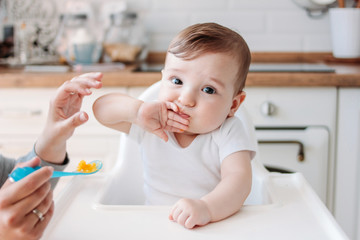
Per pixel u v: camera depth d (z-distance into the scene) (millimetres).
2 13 2234
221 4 2223
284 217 762
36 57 2229
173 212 734
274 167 1740
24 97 1734
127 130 960
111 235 691
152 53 2256
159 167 970
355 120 1710
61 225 726
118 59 2084
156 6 2240
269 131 1719
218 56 865
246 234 700
